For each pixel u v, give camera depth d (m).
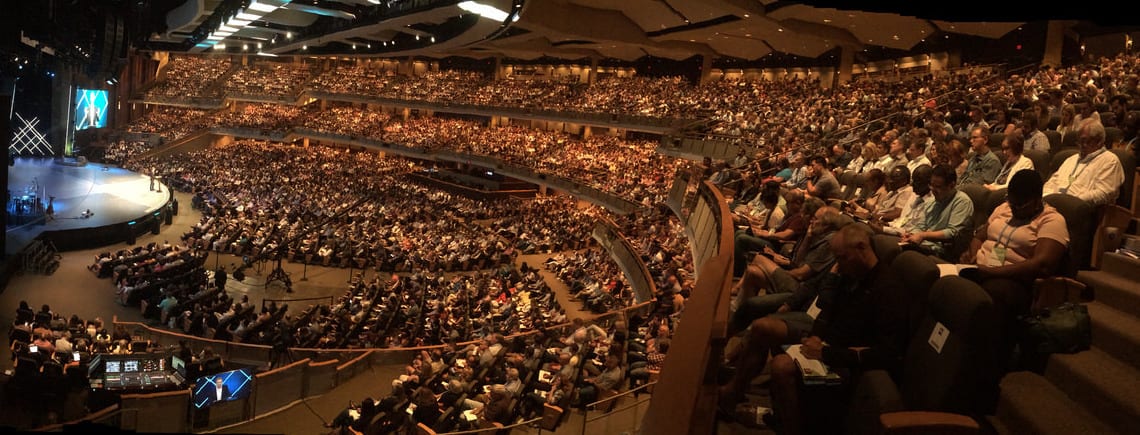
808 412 5.44
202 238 42.53
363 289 33.16
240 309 27.16
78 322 23.05
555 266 40.09
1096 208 6.82
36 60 43.78
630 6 43.91
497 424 12.94
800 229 9.64
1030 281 5.45
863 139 19.17
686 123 48.53
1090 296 5.99
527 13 43.84
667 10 42.31
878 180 10.31
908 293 5.43
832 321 5.91
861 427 4.90
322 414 17.06
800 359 5.31
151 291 30.61
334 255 41.09
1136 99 13.61
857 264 5.68
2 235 30.64
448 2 44.62
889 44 44.03
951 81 35.00
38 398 16.48
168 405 14.08
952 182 7.46
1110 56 32.75
